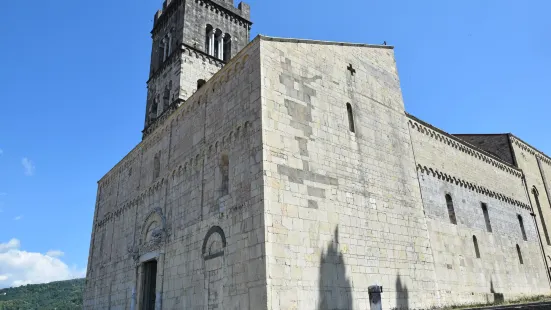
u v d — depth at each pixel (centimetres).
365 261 2134
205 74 4306
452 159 3300
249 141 2052
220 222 2123
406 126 2917
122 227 3434
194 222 2373
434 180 2959
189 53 4253
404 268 2339
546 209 4466
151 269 2905
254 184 1928
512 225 3700
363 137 2502
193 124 2686
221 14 4766
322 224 2017
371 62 2872
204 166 2431
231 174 2128
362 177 2359
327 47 2552
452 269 2711
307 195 2012
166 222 2692
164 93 4359
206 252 2178
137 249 2983
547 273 3869
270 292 1697
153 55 4975
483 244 3173
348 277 2014
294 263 1825
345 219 2141
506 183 3934
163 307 2444
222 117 2358
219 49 4600
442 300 2494
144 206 3119
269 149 1955
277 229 1827
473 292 2803
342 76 2567
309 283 1844
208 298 2066
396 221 2442
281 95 2133
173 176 2781
